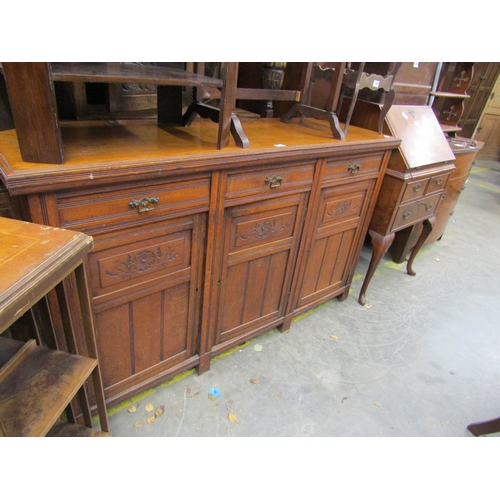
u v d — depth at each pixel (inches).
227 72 44.3
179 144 48.4
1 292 24.4
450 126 109.8
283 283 70.6
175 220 47.5
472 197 185.5
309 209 64.3
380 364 74.4
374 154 70.2
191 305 57.3
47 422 33.3
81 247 31.6
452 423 63.4
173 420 57.7
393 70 67.8
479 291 105.3
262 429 57.8
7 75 32.0
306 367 71.1
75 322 44.9
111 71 41.4
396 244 114.0
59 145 34.9
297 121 77.1
